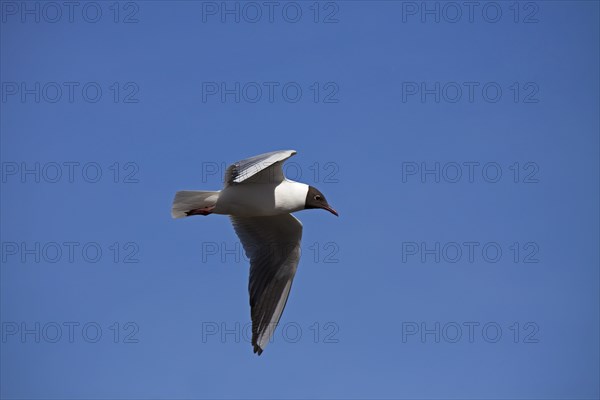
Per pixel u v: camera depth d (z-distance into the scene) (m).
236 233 14.65
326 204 13.31
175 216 13.10
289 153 11.34
